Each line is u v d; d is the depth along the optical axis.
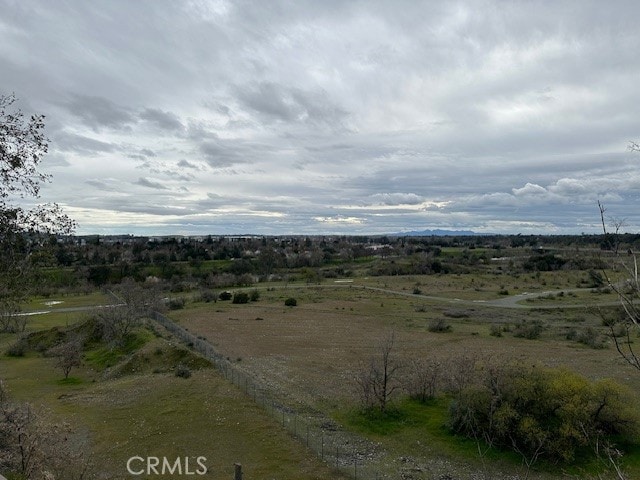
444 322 70.12
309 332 66.19
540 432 26.48
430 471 25.28
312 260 168.25
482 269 152.38
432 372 39.50
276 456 26.14
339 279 141.62
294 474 24.11
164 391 36.72
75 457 23.34
